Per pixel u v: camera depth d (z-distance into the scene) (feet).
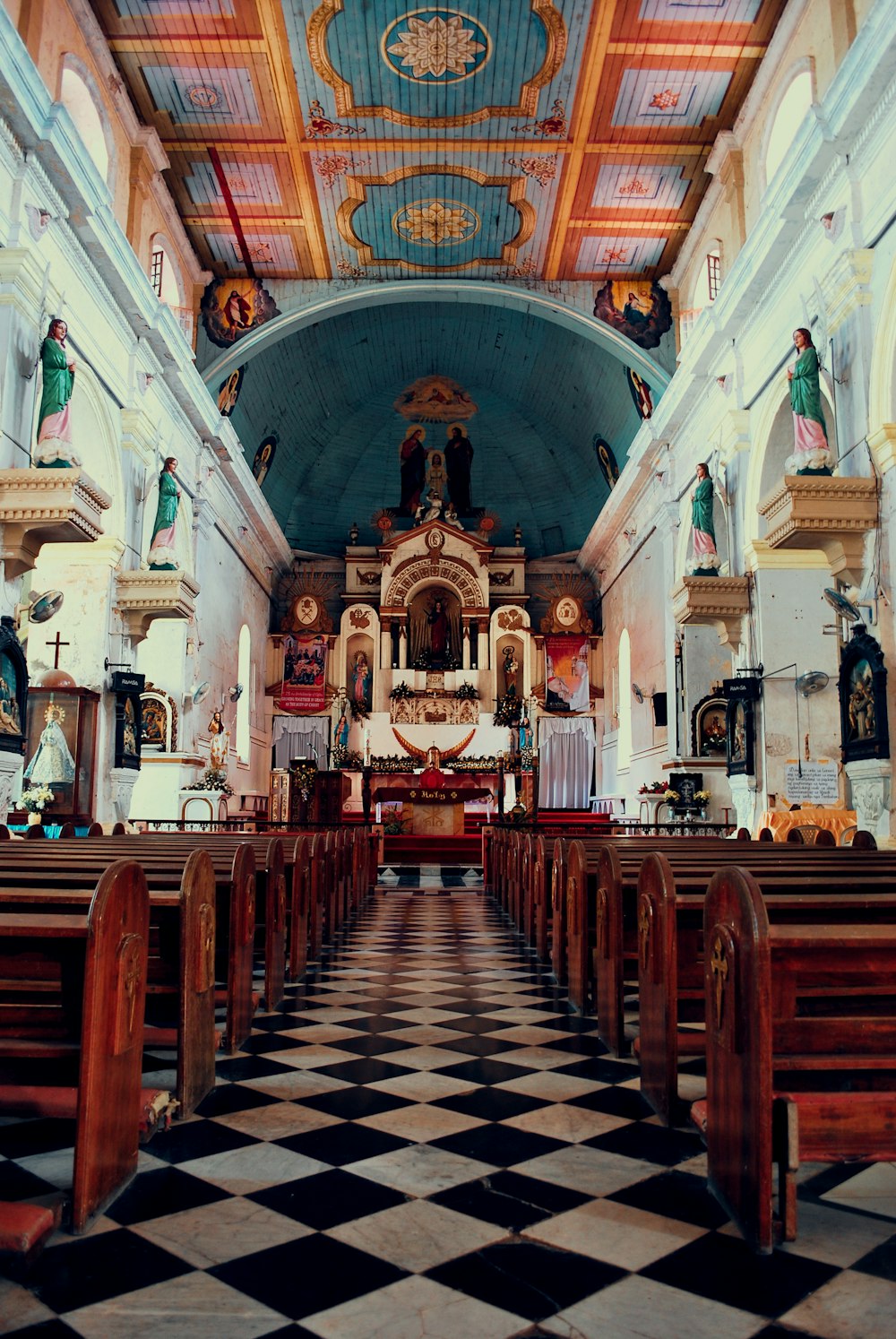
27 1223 8.71
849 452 32.96
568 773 84.58
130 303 42.19
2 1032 10.80
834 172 33.32
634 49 41.45
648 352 58.75
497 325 75.25
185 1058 12.92
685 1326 7.74
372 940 30.42
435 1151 11.66
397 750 84.64
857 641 30.63
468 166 49.32
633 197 51.62
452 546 88.07
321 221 53.98
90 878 13.66
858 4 33.83
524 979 23.54
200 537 58.39
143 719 52.01
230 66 42.50
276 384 72.79
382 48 41.60
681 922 14.57
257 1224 9.57
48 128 31.27
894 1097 9.59
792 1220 9.22
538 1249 9.06
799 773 41.50
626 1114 13.09
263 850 22.38
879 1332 7.67
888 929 9.95
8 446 31.60
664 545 59.41
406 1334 7.61
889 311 30.86
